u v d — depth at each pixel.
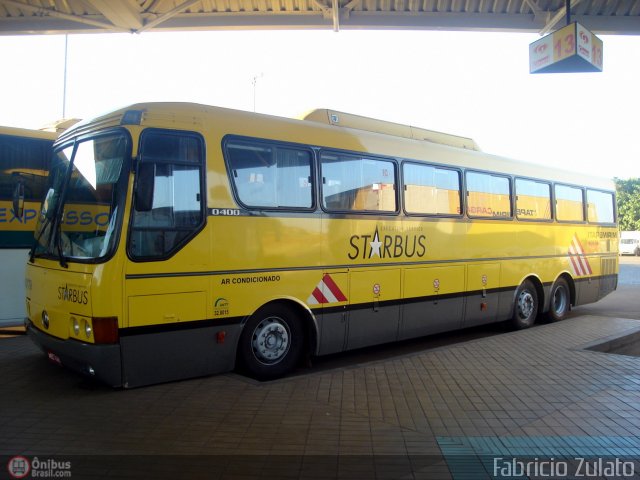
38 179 8.81
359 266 7.06
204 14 11.96
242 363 6.01
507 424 4.80
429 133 8.87
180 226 5.42
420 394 5.59
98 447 4.14
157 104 5.51
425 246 8.03
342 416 4.90
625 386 5.97
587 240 12.06
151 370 5.27
